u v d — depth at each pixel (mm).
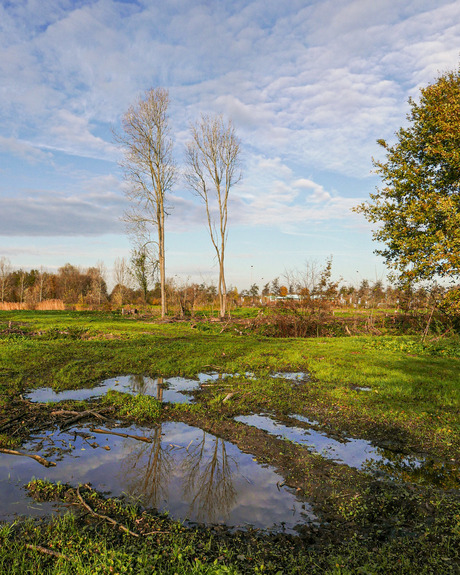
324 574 3393
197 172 34000
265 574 3393
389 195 19953
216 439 6801
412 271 17453
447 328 19703
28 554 3574
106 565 3283
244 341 18500
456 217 14828
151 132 34000
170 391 9836
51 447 6320
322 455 6098
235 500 4781
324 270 23656
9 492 4836
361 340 19266
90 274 79500
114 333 20328
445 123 16188
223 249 33469
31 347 15641
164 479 5320
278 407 8406
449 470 5586
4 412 7812
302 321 23469
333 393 9234
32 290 63406
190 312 36344
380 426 7246
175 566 3395
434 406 8266
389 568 3482
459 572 3436
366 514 4422
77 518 4262
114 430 7152
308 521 4332
